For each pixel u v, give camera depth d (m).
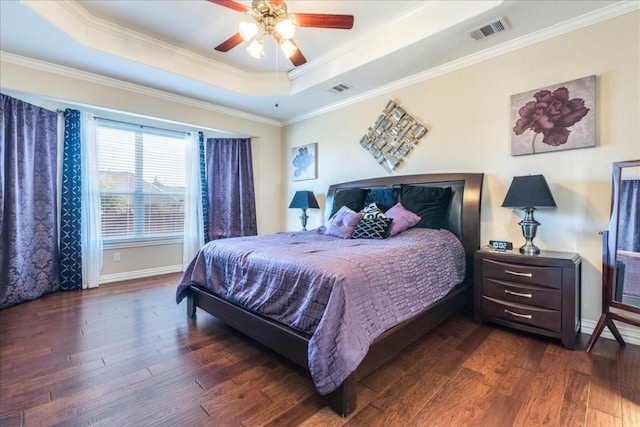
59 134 3.70
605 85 2.34
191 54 3.49
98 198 3.93
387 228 2.93
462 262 2.86
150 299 3.39
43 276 3.50
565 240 2.54
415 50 2.90
